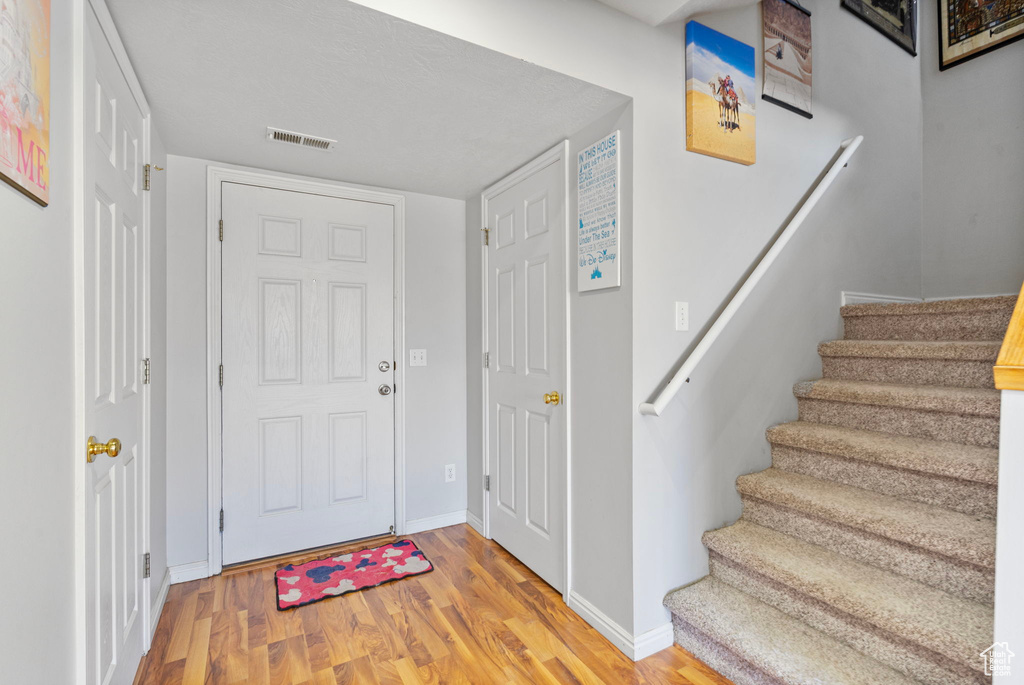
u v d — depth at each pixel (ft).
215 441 7.54
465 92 5.49
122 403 4.70
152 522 6.07
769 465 7.01
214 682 5.16
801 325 7.51
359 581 7.28
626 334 5.65
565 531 6.65
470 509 9.62
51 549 2.97
